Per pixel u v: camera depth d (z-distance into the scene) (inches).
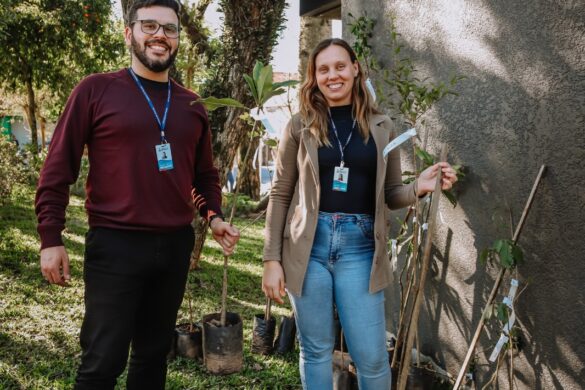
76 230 298.5
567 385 90.6
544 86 92.7
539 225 94.4
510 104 100.2
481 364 109.8
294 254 82.7
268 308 137.2
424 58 124.2
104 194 77.9
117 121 76.7
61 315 155.0
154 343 87.2
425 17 123.3
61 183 76.0
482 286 109.1
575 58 86.6
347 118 84.1
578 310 87.9
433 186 79.2
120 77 80.5
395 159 88.7
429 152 124.0
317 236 82.2
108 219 77.3
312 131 81.4
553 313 92.6
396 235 139.3
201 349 131.9
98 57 478.9
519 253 93.1
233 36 191.0
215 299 182.5
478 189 109.1
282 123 170.2
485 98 106.4
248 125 202.5
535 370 97.0
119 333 76.8
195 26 272.1
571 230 88.4
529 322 97.7
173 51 81.4
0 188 351.3
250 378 121.9
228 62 193.2
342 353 115.0
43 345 132.7
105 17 468.1
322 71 82.3
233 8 189.6
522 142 97.8
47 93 618.8
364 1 146.9
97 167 78.3
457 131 114.7
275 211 86.4
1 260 210.8
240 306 177.2
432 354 125.6
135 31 79.4
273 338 136.9
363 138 82.7
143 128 78.1
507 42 100.3
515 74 98.8
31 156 466.9
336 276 82.5
